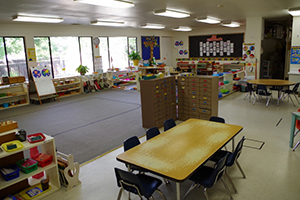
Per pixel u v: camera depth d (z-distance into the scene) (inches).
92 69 450.6
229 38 511.8
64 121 258.5
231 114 260.1
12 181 116.6
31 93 359.6
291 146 173.2
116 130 223.1
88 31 425.1
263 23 382.0
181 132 140.4
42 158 132.3
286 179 134.4
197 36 559.8
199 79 222.1
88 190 133.2
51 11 242.5
